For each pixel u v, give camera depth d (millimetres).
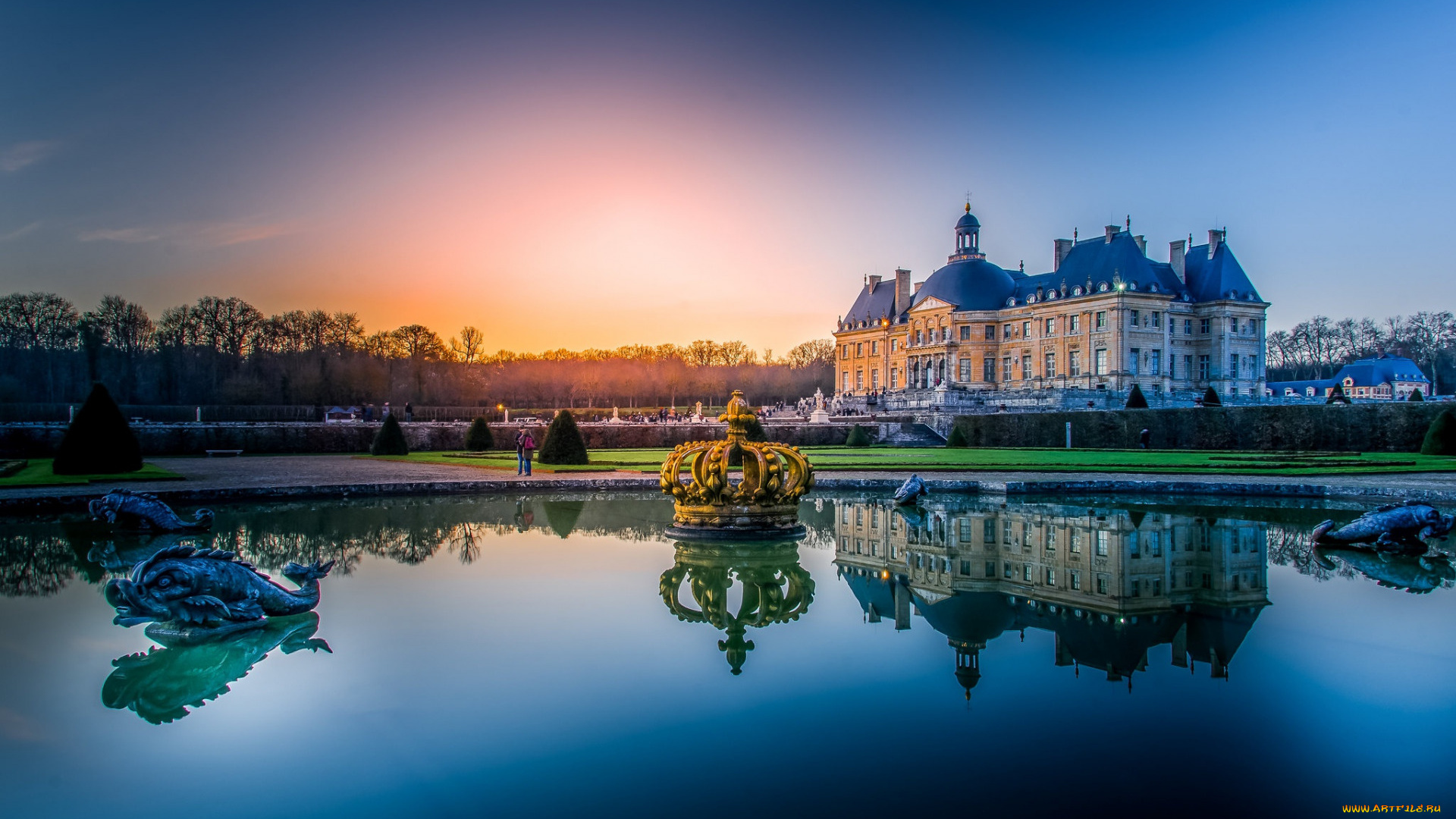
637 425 64125
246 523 22719
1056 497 29953
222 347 114562
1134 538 20719
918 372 111188
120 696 9672
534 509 26094
